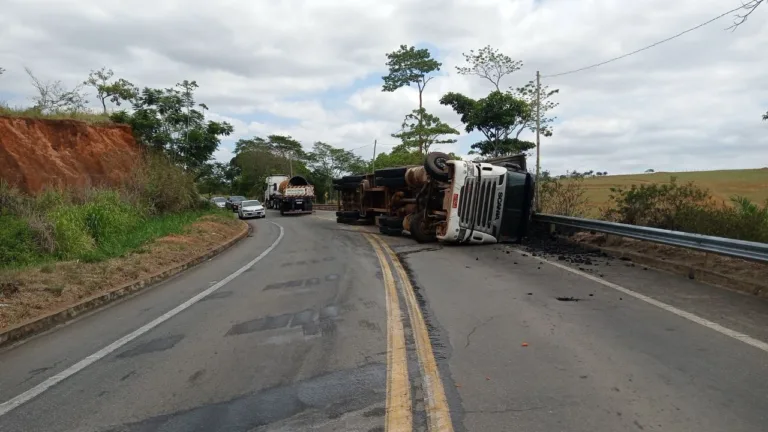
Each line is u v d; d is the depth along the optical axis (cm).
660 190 1316
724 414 379
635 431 358
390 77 3719
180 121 2569
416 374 484
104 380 508
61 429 403
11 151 1772
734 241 820
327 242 1842
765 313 649
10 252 1083
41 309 786
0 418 427
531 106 2559
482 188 1554
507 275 1005
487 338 590
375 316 712
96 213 1482
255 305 823
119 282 1009
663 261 1002
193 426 396
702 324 608
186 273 1218
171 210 2289
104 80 2533
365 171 6456
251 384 477
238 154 7350
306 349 577
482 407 406
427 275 1048
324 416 402
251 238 2172
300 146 7325
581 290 829
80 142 2066
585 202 1772
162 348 609
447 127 3694
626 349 530
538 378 462
